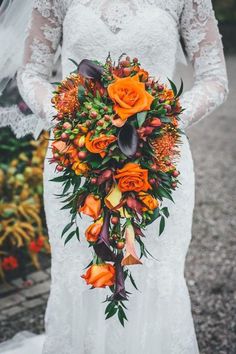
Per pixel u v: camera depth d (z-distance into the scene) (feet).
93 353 9.15
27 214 14.34
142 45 8.18
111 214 7.42
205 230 17.29
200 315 12.88
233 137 25.89
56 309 9.10
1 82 9.82
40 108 8.52
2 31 9.43
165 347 9.00
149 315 8.89
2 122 10.26
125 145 6.93
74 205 7.53
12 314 12.96
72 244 8.79
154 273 8.73
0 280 14.17
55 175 8.69
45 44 8.80
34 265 14.82
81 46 8.25
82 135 7.09
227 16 41.16
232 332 12.25
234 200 19.53
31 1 8.98
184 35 8.68
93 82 7.25
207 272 14.85
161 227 7.88
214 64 8.64
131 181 7.04
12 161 14.57
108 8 8.18
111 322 8.98
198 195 19.93
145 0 8.21
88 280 7.52
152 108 7.12
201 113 8.46
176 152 7.50
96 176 7.22
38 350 10.77
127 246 7.35
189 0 8.41
